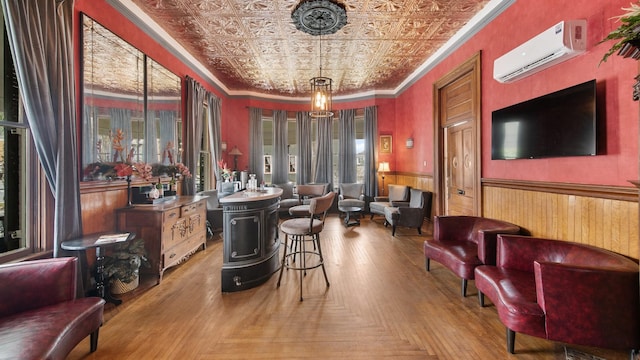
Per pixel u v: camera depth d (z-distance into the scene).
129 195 3.15
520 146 2.79
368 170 6.95
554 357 1.82
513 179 2.99
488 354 1.85
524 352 1.86
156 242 2.99
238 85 6.43
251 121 6.87
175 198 3.77
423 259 3.71
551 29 2.29
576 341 1.66
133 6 3.22
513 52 2.75
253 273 2.87
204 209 4.10
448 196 4.71
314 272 3.27
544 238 2.35
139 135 3.42
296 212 3.34
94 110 2.77
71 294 1.85
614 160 2.00
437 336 2.04
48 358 1.33
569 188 2.32
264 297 2.65
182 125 4.50
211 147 5.64
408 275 3.17
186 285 2.91
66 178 2.33
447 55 4.38
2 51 2.07
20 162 2.18
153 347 1.93
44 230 2.28
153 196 3.28
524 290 1.93
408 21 3.62
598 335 1.63
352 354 1.85
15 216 2.17
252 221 2.88
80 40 2.62
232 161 6.79
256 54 4.63
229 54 4.64
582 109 2.15
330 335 2.06
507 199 3.08
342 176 7.25
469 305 2.49
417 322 2.23
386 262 3.59
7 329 1.47
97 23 2.80
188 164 4.60
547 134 2.46
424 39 4.15
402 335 2.06
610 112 2.03
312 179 7.44
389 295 2.69
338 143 7.47
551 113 2.43
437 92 4.81
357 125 7.46
